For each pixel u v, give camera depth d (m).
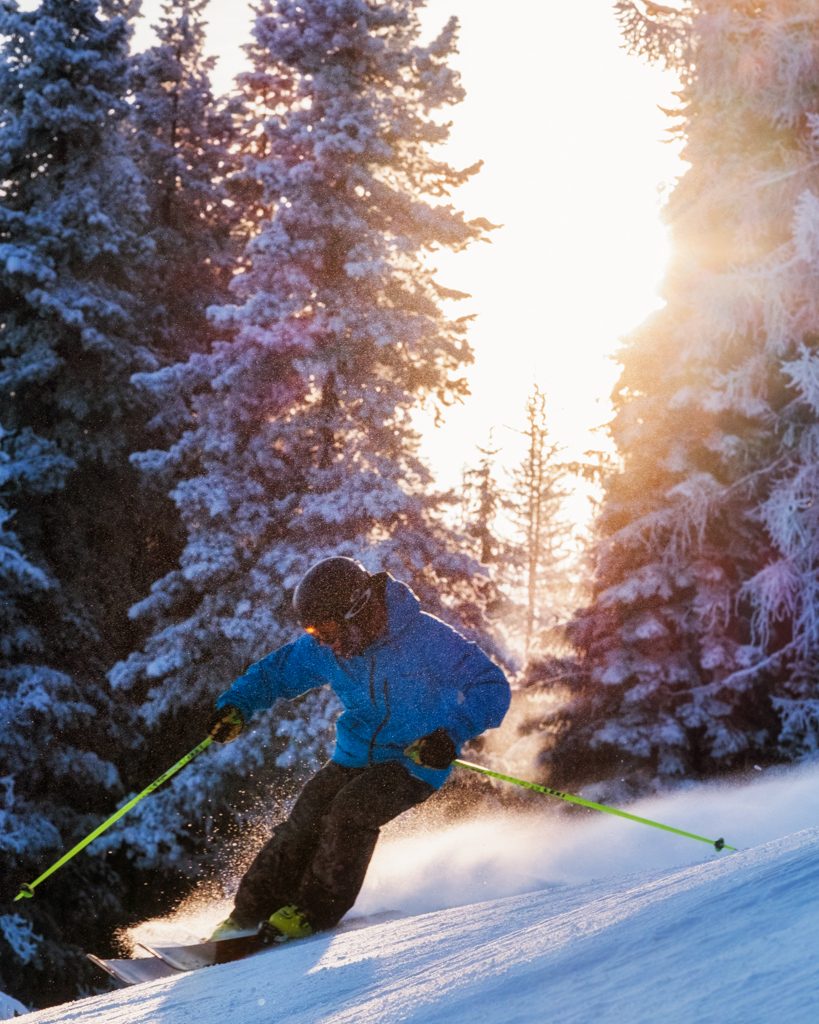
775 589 14.28
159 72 25.47
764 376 15.18
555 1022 1.05
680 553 15.47
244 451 17.19
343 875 3.56
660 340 16.11
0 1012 5.76
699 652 15.75
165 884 17.72
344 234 17.19
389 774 3.65
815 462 14.50
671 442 15.73
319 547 15.91
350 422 16.89
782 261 14.75
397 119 17.52
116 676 16.36
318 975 2.06
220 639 16.39
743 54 14.91
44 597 18.42
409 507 15.98
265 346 16.78
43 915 16.67
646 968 1.12
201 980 2.61
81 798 18.56
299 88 17.80
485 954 1.62
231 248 24.36
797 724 14.08
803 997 0.86
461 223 17.98
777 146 15.28
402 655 3.64
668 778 14.84
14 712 16.67
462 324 17.53
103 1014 2.38
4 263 19.44
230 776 16.11
